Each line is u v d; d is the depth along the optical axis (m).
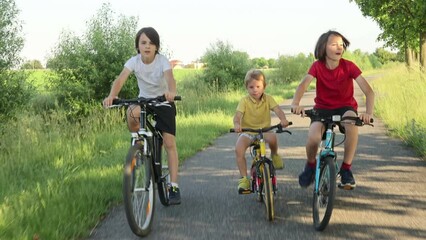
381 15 23.36
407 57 29.83
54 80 18.84
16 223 4.60
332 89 5.15
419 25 21.48
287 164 8.02
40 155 8.51
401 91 15.04
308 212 5.33
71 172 7.00
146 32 5.21
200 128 12.38
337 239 4.46
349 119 4.65
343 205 5.54
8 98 15.56
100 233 4.74
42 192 5.74
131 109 5.29
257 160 5.31
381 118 13.72
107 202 5.78
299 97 5.07
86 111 18.34
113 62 18.75
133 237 4.62
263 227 4.84
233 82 32.19
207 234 4.66
